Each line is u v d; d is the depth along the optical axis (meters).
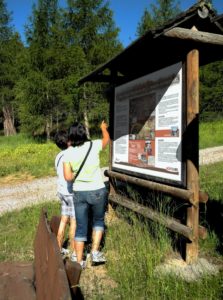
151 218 5.25
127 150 6.42
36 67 29.84
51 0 30.42
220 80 35.62
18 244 5.72
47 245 3.09
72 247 5.08
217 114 35.50
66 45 30.08
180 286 3.76
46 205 8.28
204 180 10.00
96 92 29.17
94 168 4.59
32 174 13.56
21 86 29.92
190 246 4.47
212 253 4.70
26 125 30.83
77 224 4.65
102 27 30.20
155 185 5.26
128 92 6.35
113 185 7.09
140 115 5.87
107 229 5.85
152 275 4.02
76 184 4.57
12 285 3.49
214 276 4.00
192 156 4.46
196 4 4.15
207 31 4.66
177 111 4.73
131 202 6.13
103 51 29.00
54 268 2.53
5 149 21.25
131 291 3.82
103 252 5.00
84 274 4.44
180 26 4.43
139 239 4.86
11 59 38.44
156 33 4.30
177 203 5.53
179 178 4.71
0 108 41.62
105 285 4.10
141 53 5.59
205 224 5.79
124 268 4.29
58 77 29.88
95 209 4.64
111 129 7.19
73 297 2.87
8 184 12.05
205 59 5.60
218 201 7.07
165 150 5.05
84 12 29.77
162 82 5.13
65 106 30.67
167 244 4.80
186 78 4.53
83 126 4.62
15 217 7.56
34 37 30.58
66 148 5.08
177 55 5.21
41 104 30.03
